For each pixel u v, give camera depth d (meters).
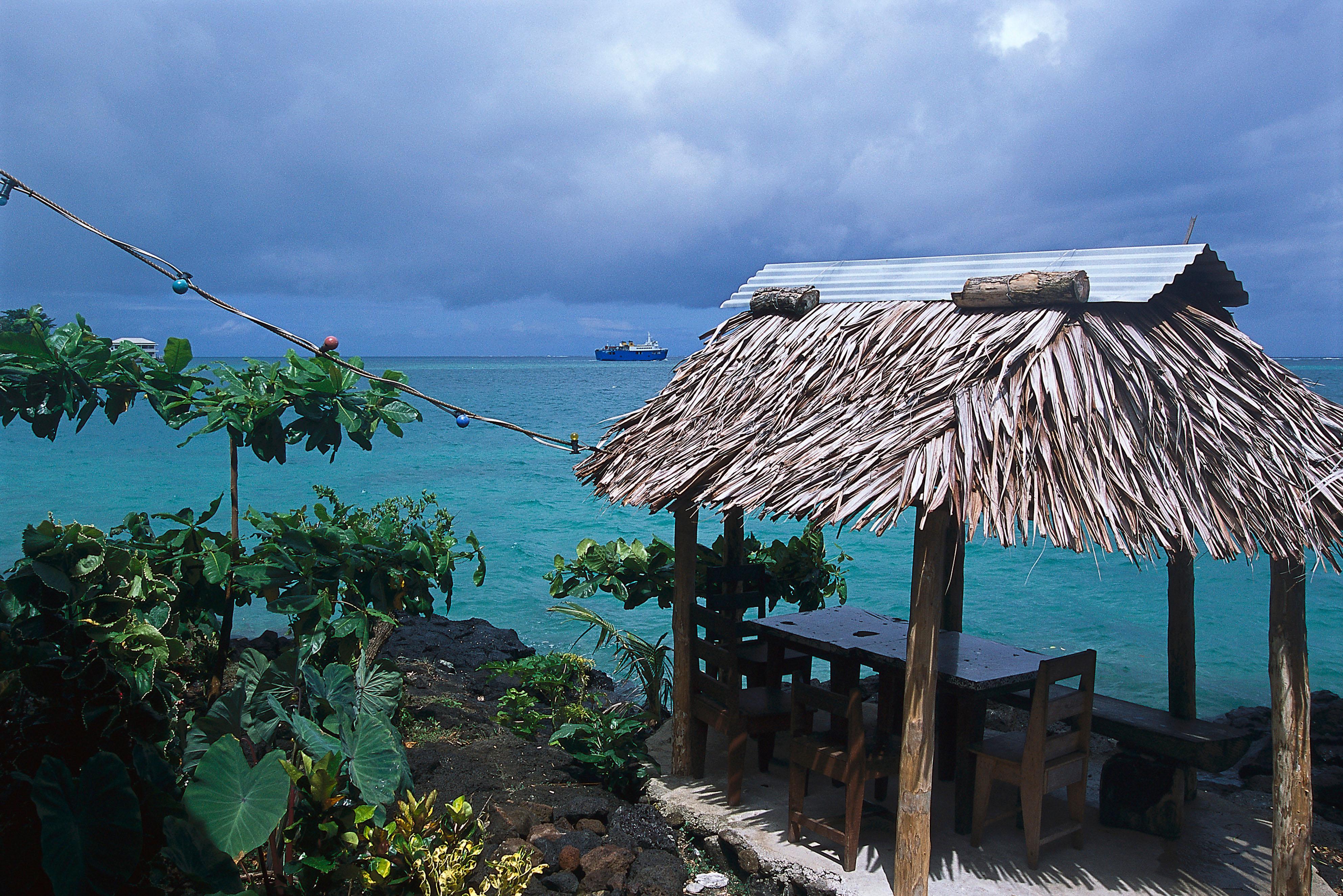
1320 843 6.45
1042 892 5.34
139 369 7.08
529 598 15.19
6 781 4.77
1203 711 10.56
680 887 5.61
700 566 8.81
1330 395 43.28
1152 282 5.43
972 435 4.75
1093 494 4.52
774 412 5.93
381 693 6.34
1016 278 5.55
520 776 7.19
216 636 8.17
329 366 7.36
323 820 4.91
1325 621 14.85
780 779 6.89
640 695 10.09
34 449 36.38
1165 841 6.02
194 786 4.46
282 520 7.17
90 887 4.04
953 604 7.54
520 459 34.47
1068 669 5.61
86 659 5.23
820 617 7.41
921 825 5.00
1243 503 4.81
